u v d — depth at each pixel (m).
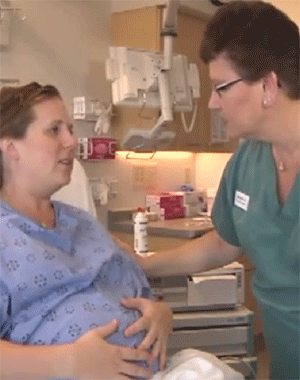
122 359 1.19
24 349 1.10
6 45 2.86
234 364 2.23
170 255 1.69
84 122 3.29
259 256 1.36
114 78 2.94
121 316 1.30
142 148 3.30
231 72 1.20
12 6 2.89
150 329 1.33
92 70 3.40
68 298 1.28
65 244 1.38
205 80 3.73
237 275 2.49
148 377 1.24
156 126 3.09
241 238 1.45
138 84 2.94
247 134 1.27
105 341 1.19
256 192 1.40
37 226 1.33
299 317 1.29
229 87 1.21
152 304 1.38
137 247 2.69
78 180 2.41
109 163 3.45
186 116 3.56
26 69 3.01
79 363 1.11
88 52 3.37
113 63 2.95
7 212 1.32
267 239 1.34
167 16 2.83
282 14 1.22
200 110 3.71
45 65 3.11
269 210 1.35
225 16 1.22
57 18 3.17
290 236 1.30
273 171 1.38
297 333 1.31
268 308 1.37
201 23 3.67
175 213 3.62
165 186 3.88
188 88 3.18
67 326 1.23
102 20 3.46
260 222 1.36
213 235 1.69
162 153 3.84
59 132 1.40
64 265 1.28
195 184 4.12
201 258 1.67
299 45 1.20
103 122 3.27
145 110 3.29
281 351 1.38
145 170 3.71
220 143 3.91
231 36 1.19
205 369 1.32
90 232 1.52
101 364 1.14
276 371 1.41
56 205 1.52
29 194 1.41
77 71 3.30
